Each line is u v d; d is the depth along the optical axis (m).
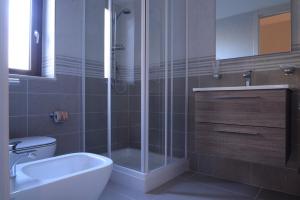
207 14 2.23
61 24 2.06
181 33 2.34
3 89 0.37
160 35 2.08
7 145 0.37
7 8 0.37
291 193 1.76
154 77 2.00
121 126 2.35
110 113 2.37
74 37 2.18
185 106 2.34
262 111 1.48
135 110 2.23
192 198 1.67
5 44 0.37
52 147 1.60
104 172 1.20
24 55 1.92
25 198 0.89
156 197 1.68
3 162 0.37
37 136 1.80
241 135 1.58
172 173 2.09
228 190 1.82
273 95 1.44
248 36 1.98
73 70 2.17
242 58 2.00
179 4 2.32
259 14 1.93
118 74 2.46
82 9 2.26
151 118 1.94
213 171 2.17
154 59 2.01
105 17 2.47
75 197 1.08
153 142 1.95
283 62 1.81
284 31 1.81
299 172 1.72
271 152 1.45
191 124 2.32
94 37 2.37
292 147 1.75
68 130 2.13
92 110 2.32
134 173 1.86
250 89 1.53
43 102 1.92
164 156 2.06
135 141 2.16
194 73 2.31
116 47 2.47
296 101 1.74
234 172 2.04
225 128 1.65
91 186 1.14
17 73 1.84
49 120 1.97
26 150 1.41
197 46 2.29
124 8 2.52
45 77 1.97
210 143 1.74
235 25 2.05
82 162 1.43
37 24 2.00
